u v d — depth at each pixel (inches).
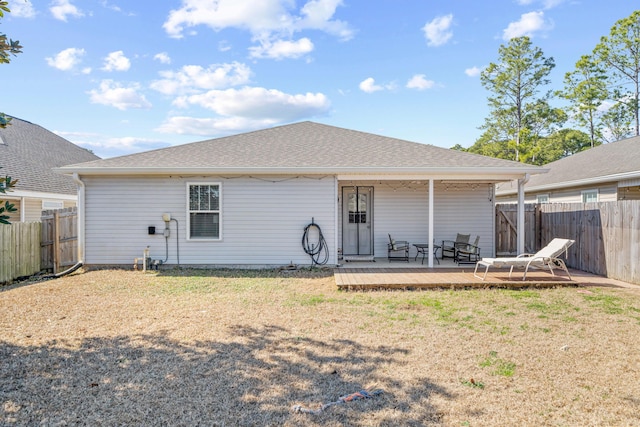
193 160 402.9
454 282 307.3
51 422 116.7
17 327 207.3
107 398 131.1
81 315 230.4
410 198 467.2
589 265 362.0
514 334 193.3
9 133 647.1
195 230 402.3
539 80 1239.5
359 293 290.7
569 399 128.5
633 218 309.1
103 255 401.4
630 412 120.3
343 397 130.7
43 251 388.5
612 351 170.1
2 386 139.6
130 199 399.9
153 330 201.9
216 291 297.3
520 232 389.7
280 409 124.0
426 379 143.9
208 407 125.4
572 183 581.6
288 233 400.5
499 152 1320.1
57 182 619.8
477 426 113.2
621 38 1067.9
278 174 396.2
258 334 195.5
